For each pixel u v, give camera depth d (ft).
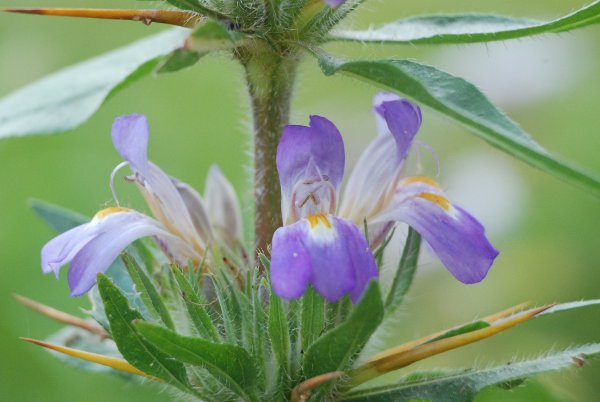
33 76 1.86
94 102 1.11
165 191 1.03
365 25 1.88
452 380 1.00
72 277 0.98
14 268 1.56
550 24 0.97
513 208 1.63
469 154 1.69
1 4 1.89
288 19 0.99
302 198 0.98
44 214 1.11
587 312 1.47
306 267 0.93
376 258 1.00
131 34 1.95
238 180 1.74
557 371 0.99
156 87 1.80
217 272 1.02
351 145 1.68
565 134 1.72
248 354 0.96
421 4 1.89
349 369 1.00
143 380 1.09
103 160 1.71
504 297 1.55
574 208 1.61
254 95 1.02
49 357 1.42
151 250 1.08
